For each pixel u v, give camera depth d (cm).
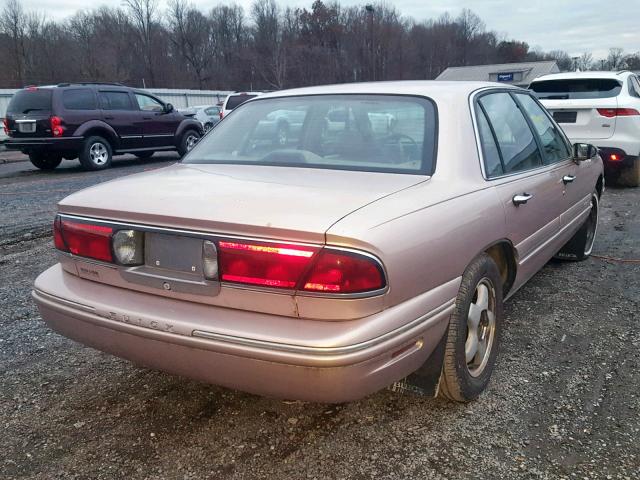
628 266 521
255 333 216
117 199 260
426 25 7706
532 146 380
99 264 260
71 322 263
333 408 296
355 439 271
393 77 6625
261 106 362
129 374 335
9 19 5766
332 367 208
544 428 275
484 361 306
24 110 1255
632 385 311
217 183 272
